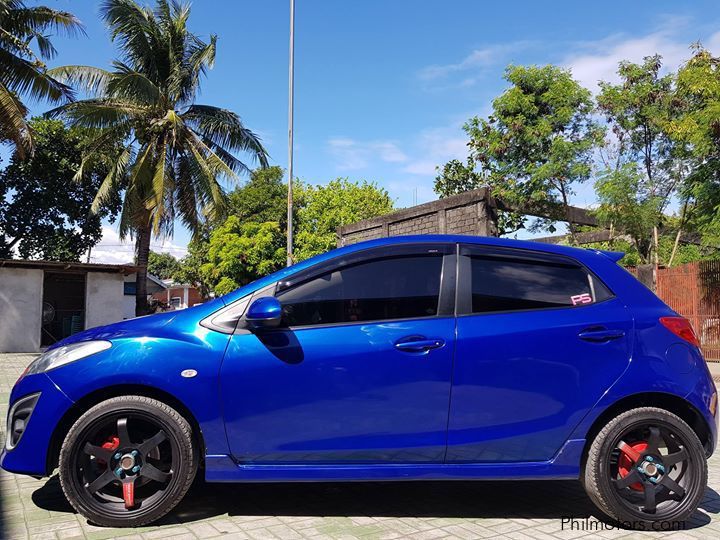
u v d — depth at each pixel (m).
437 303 3.58
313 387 3.38
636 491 3.59
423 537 3.27
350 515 3.63
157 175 19.61
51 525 3.38
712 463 5.28
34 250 30.09
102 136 20.33
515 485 4.36
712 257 15.32
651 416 3.50
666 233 17.72
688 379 3.58
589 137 14.43
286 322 3.50
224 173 20.50
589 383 3.50
